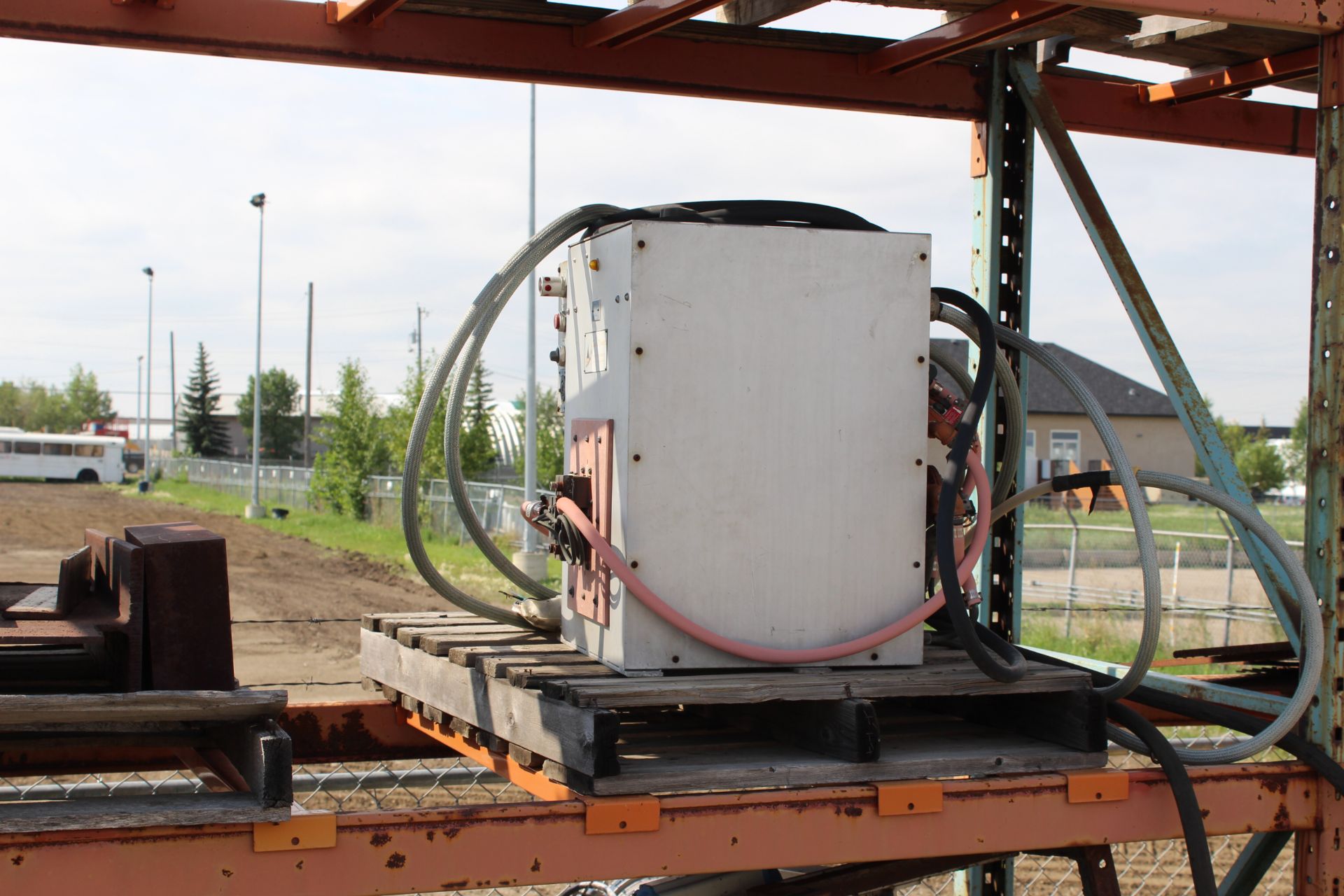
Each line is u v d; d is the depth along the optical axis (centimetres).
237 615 1515
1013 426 363
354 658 1203
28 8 289
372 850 224
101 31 296
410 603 1661
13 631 221
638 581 267
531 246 325
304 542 2598
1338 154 284
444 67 329
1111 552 2464
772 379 279
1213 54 397
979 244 405
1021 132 405
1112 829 273
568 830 234
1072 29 369
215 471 5244
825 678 269
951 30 348
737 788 249
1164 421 5538
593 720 236
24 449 5941
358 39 320
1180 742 418
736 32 358
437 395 325
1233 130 446
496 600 1650
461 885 229
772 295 279
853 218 309
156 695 216
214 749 270
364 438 3334
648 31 322
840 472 284
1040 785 266
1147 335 335
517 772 286
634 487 270
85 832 209
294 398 9144
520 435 3981
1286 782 289
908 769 262
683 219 295
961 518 312
